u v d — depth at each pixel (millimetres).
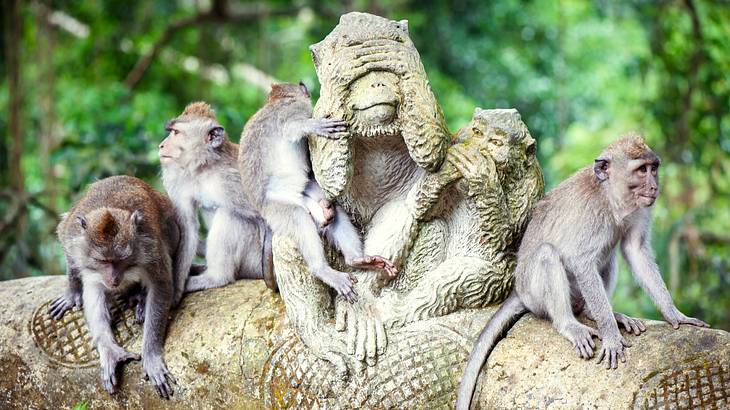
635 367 5488
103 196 7059
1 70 13586
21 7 13234
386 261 6133
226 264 7156
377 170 6234
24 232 10789
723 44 13352
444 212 6305
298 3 17938
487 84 18312
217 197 7219
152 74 17719
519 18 18812
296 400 6051
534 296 5957
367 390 5887
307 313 6184
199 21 16438
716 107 12523
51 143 13203
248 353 6332
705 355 5441
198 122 7246
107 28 17359
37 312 7141
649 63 13328
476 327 6043
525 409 5570
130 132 10914
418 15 18016
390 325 6066
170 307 6828
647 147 5992
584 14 19031
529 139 6180
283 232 6367
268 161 6465
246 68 18406
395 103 5824
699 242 10945
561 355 5695
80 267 6719
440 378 5871
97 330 6750
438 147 5914
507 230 6207
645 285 6102
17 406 7012
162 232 7098
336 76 5879
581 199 6016
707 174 12422
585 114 18234
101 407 6746
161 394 6520
